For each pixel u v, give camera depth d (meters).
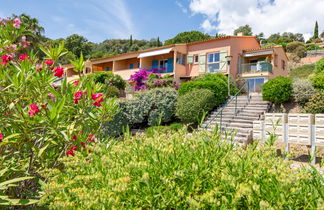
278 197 1.34
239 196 1.33
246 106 12.18
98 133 3.55
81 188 1.63
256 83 18.20
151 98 12.53
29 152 2.97
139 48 69.25
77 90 3.38
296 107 10.79
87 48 54.00
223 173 1.66
